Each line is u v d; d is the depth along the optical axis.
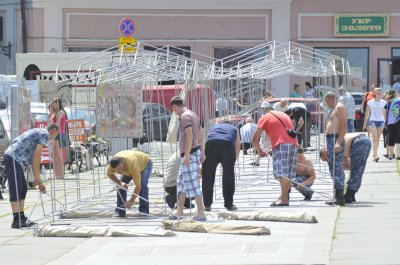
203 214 24.83
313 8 73.56
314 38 73.56
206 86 30.06
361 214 25.09
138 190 25.72
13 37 74.69
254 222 24.14
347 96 41.12
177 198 25.48
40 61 56.62
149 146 32.59
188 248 20.30
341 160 27.31
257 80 38.56
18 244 22.05
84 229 23.00
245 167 39.41
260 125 27.64
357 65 73.50
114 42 73.62
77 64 55.31
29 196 32.75
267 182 33.69
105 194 27.61
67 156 38.81
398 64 73.62
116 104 29.70
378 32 73.06
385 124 43.44
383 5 73.12
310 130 45.81
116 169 25.44
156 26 73.75
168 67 28.50
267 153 31.33
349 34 73.25
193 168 24.78
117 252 20.17
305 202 28.30
